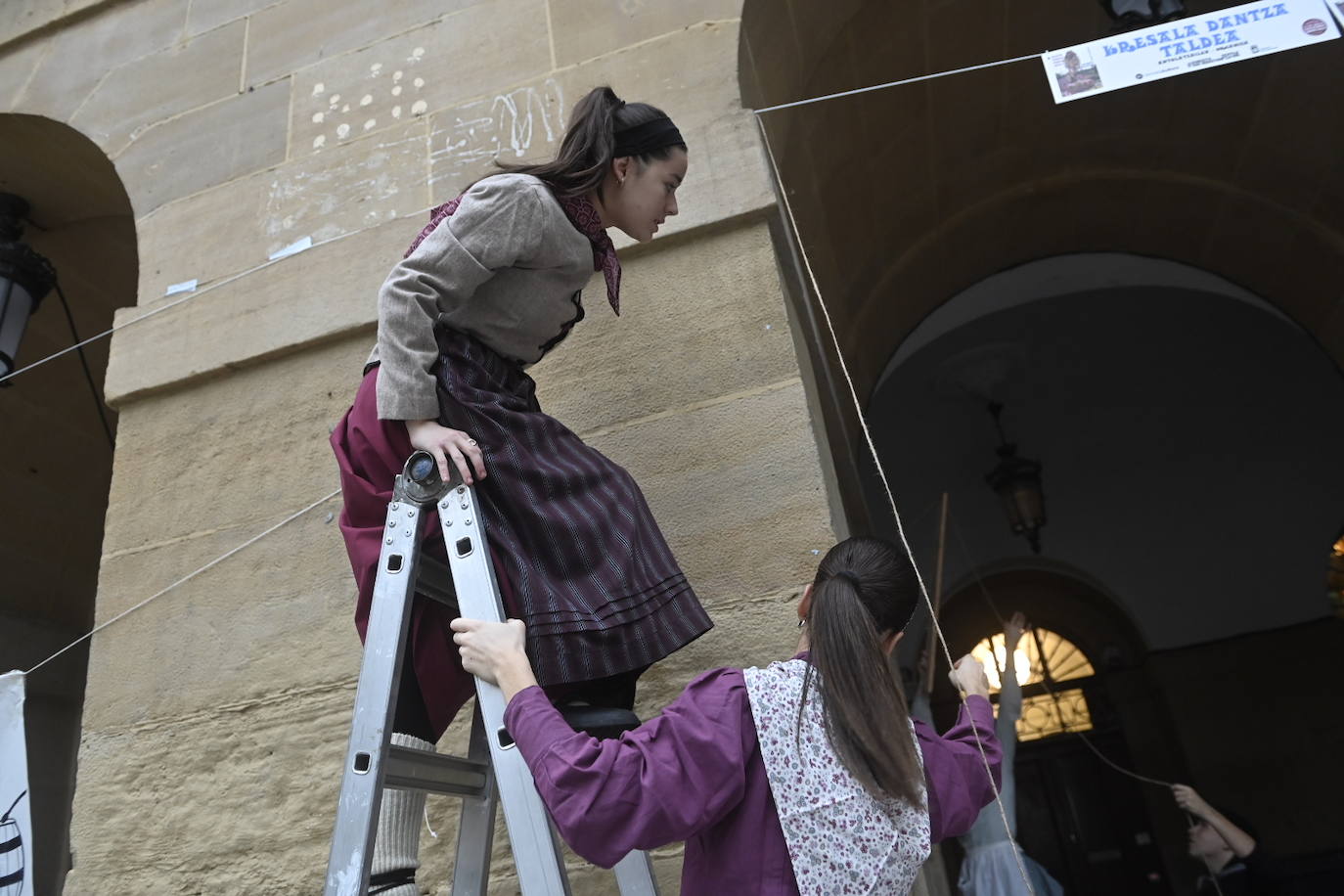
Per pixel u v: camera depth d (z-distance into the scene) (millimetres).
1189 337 6965
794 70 2918
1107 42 2045
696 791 1159
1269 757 6781
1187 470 7172
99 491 4973
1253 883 3896
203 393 2574
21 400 4531
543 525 1430
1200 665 7066
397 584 1359
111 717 2299
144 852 2146
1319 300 4969
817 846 1165
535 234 1456
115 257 4293
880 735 1210
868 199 3973
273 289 2578
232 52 2980
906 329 5414
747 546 2006
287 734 2164
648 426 2156
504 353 1585
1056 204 4887
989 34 3504
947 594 7500
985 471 7375
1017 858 1507
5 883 2072
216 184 2793
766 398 2107
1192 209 4934
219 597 2346
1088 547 7359
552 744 1173
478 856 1501
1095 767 7406
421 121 2643
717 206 2260
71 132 3141
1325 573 6836
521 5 2695
